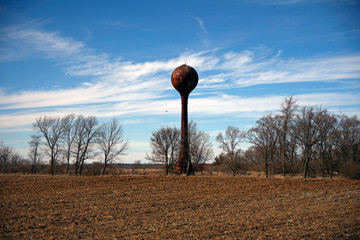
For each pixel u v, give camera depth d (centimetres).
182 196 2323
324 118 4428
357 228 1288
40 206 1862
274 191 2594
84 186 2811
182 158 4550
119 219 1546
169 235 1232
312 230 1271
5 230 1315
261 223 1429
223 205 1964
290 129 4784
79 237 1217
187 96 4566
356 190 2605
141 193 2459
